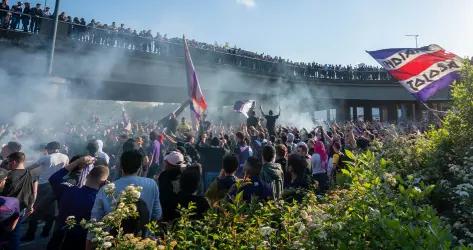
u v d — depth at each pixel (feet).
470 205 11.77
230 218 9.52
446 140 17.33
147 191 11.18
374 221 8.29
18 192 14.98
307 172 17.83
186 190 12.00
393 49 24.12
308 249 8.10
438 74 23.08
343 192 10.62
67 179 16.19
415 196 10.04
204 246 8.86
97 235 7.75
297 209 10.03
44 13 53.62
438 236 7.35
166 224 10.71
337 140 28.99
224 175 14.15
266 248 8.56
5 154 19.61
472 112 17.07
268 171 14.70
